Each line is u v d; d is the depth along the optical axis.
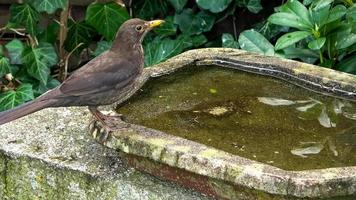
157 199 4.15
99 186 4.33
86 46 7.50
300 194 3.62
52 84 7.10
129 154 4.22
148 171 4.21
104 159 4.50
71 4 7.49
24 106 4.21
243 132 4.44
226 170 3.79
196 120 4.59
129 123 4.46
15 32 7.32
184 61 5.32
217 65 5.40
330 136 4.43
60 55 7.44
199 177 3.95
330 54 6.26
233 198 3.87
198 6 7.52
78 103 4.34
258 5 7.43
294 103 4.89
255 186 3.70
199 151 3.95
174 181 4.12
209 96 4.95
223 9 7.34
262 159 4.09
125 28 4.57
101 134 4.29
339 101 4.92
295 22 6.07
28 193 4.64
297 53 6.35
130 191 4.25
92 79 4.37
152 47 7.23
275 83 5.17
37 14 7.09
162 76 5.16
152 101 4.82
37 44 7.07
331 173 3.68
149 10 7.68
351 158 4.14
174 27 7.48
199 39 7.45
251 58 5.36
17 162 4.61
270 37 7.41
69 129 4.89
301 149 4.23
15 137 4.79
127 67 4.51
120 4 7.20
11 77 6.96
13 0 7.37
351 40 6.08
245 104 4.83
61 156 4.54
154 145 4.05
